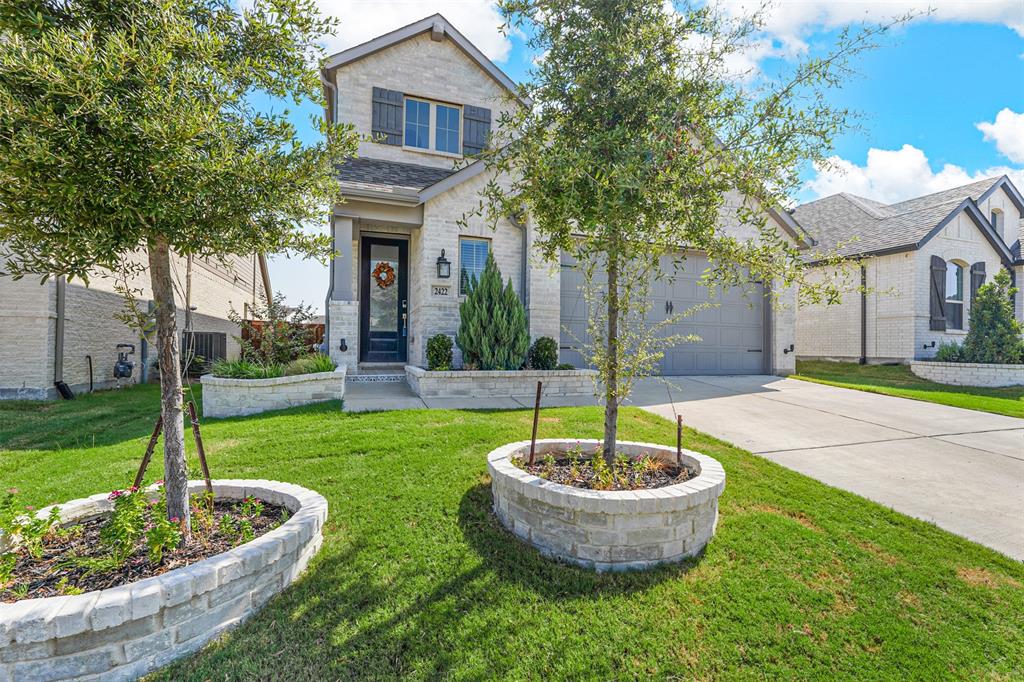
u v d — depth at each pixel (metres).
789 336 11.35
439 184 8.77
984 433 5.90
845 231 15.11
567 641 2.25
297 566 2.67
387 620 2.34
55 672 1.83
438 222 9.01
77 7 2.14
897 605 2.55
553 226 3.33
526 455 3.99
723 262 3.25
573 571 2.81
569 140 3.19
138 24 2.20
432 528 3.24
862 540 3.20
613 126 3.23
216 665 2.03
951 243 13.28
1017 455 5.03
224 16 2.53
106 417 6.49
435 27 10.87
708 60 3.10
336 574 2.70
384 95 10.59
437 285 8.98
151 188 2.03
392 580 2.66
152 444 2.73
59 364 8.18
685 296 10.73
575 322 9.76
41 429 5.76
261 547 2.38
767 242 3.09
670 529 2.91
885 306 13.37
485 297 8.26
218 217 2.39
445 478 4.01
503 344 8.20
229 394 6.32
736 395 8.28
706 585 2.70
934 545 3.14
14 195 1.94
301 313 9.00
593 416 6.28
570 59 3.26
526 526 3.13
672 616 2.44
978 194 14.38
